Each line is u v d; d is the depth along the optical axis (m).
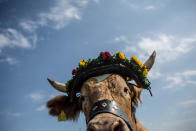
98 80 0.85
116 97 0.78
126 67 0.90
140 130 1.04
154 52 1.06
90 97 0.80
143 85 0.93
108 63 0.89
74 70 0.95
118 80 0.83
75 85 0.94
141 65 0.94
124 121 0.71
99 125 0.60
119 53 0.92
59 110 1.07
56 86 1.06
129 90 0.85
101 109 0.71
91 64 0.90
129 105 0.81
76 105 1.06
